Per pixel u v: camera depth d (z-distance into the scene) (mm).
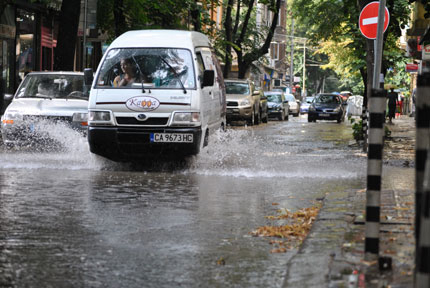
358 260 6957
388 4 22781
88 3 26594
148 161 17344
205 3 41906
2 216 10000
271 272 7086
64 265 7316
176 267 7270
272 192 12711
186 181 14180
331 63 71000
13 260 7500
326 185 13680
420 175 5691
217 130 19500
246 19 48625
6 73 32562
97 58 41625
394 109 46469
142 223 9625
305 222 9734
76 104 19422
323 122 52438
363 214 9570
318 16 46500
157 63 16703
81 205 11023
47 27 36750
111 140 16219
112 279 6801
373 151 6949
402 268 6609
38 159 17594
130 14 29297
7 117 19094
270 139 28234
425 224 4523
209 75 16641
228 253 7914
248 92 41750
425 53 31156
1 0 25469
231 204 11320
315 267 6754
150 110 16141
